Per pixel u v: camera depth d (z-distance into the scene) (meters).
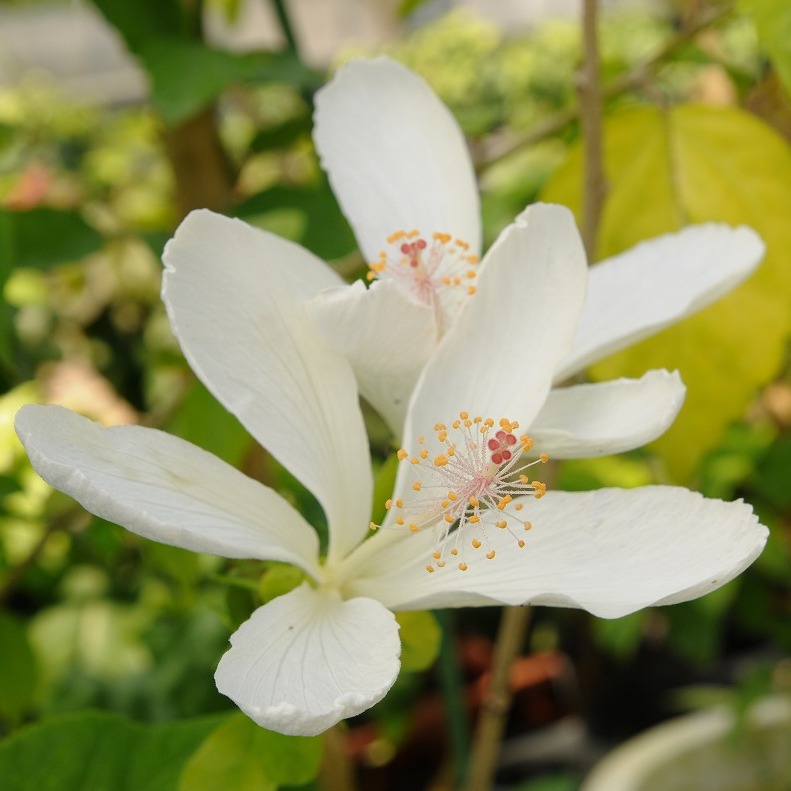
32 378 0.47
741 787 0.54
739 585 0.59
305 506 0.29
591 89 0.32
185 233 0.23
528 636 0.73
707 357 0.35
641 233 0.35
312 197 0.40
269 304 0.24
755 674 0.56
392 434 0.26
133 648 0.64
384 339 0.24
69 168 0.79
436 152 0.27
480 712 0.69
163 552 0.36
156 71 0.37
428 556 0.24
